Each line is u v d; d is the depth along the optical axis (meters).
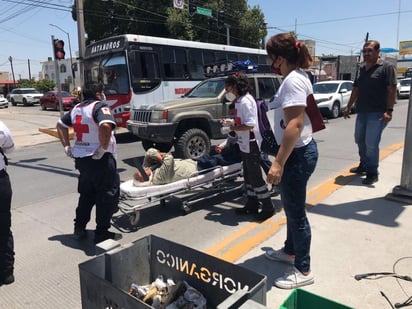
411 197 4.54
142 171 4.59
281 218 4.48
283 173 2.76
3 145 3.19
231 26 28.12
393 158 7.03
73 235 4.41
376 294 2.77
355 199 4.77
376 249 3.44
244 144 4.32
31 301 3.04
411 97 4.41
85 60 12.16
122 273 2.24
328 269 3.13
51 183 6.94
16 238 4.37
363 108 5.29
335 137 10.54
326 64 36.00
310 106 2.65
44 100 29.25
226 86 4.35
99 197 3.91
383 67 5.02
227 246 3.78
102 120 3.57
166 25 25.22
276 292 2.88
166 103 7.91
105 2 25.66
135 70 10.82
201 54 12.88
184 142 7.82
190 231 4.32
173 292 2.11
